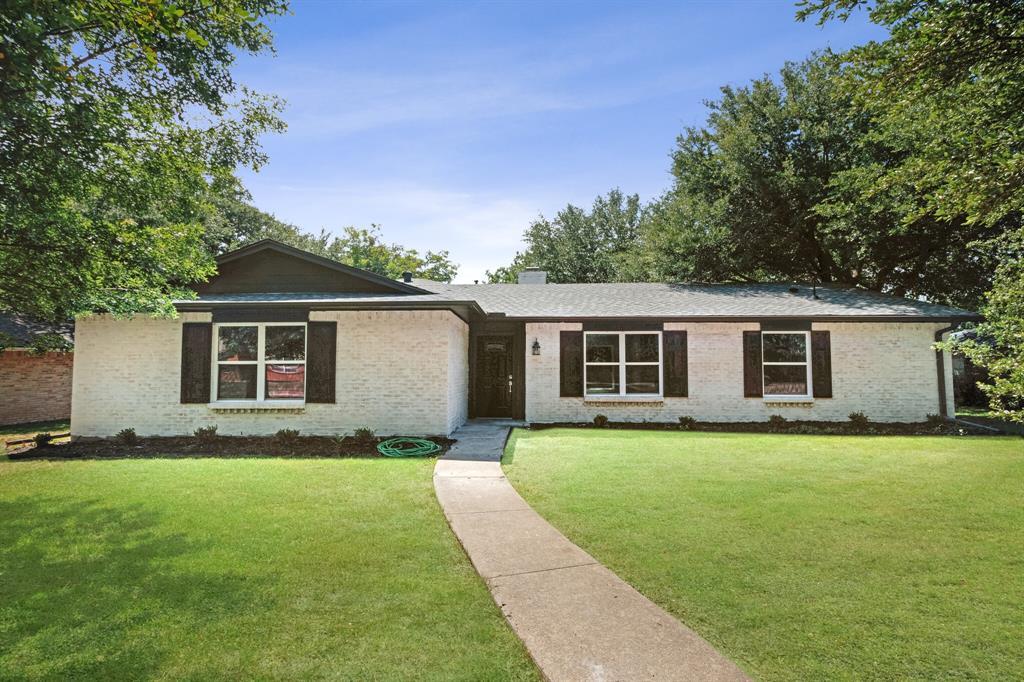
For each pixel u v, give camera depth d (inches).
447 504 242.5
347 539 195.5
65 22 199.0
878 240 758.5
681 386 545.6
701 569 166.9
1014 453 358.3
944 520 215.3
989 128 256.2
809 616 135.3
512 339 576.4
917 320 519.8
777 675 109.2
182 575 162.7
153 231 346.3
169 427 453.1
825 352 538.9
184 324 457.7
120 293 360.5
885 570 165.3
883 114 300.4
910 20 225.9
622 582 157.5
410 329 453.4
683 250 898.1
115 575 163.0
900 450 371.9
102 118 278.1
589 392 556.1
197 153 368.5
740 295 622.8
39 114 234.7
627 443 406.6
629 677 108.0
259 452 390.9
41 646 122.3
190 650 120.1
